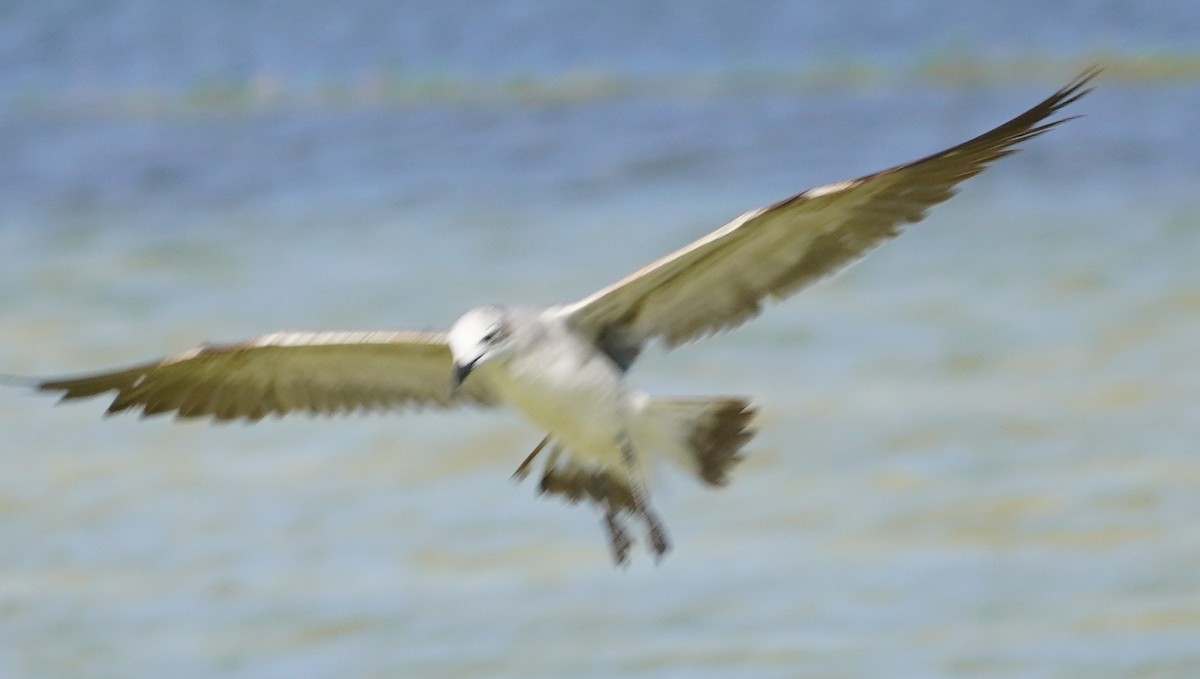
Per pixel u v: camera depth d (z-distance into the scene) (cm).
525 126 2739
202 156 2605
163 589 1367
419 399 995
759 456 1564
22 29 3177
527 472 986
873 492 1497
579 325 941
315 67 3094
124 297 2025
